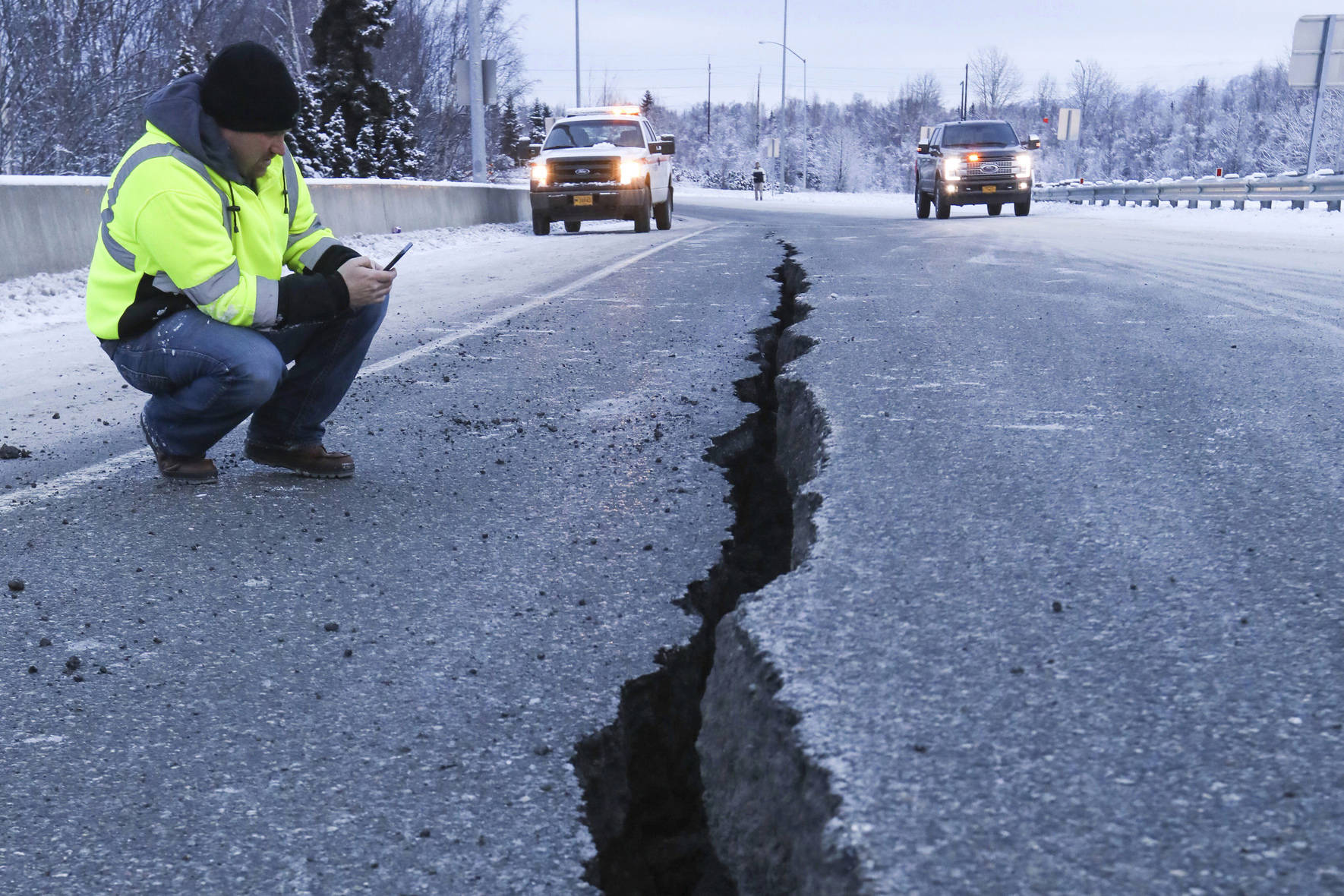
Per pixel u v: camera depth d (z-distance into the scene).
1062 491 3.02
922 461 3.35
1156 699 1.80
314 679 2.18
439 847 1.62
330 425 4.44
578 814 1.72
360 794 1.77
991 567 2.43
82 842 1.65
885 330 5.99
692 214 25.23
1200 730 1.69
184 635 2.41
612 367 5.55
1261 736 1.67
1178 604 2.20
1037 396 4.28
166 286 3.33
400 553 2.92
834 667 1.92
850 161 99.62
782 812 1.65
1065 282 8.38
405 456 3.96
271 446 3.65
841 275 8.96
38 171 20.09
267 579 2.74
